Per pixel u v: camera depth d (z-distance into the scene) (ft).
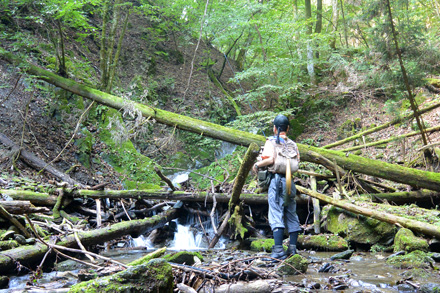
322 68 42.45
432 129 23.98
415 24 19.45
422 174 18.89
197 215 19.92
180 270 9.43
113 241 17.22
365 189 20.54
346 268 12.00
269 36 40.22
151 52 44.60
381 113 33.86
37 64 28.45
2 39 28.14
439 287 9.01
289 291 8.79
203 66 48.80
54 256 12.44
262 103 42.45
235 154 30.66
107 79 30.12
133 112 22.93
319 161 19.83
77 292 6.81
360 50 36.94
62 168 24.43
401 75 19.66
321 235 16.65
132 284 7.09
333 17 41.93
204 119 40.11
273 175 12.75
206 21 39.86
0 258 10.32
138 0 47.62
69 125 27.71
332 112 38.40
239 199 18.67
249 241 17.52
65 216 16.42
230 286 8.80
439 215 16.63
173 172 30.76
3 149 21.86
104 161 27.35
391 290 9.25
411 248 13.50
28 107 24.71
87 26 27.76
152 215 19.67
